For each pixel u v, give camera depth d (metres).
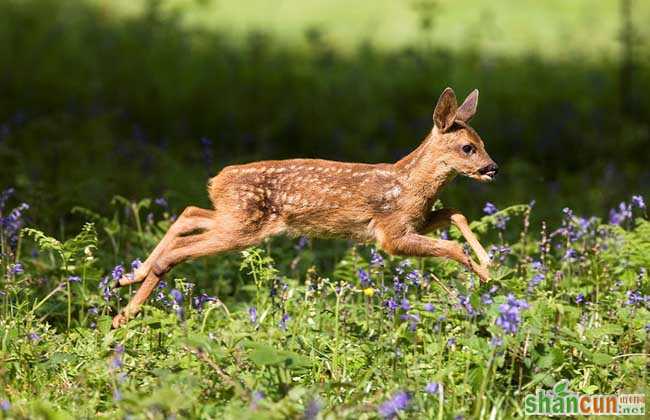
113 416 8.99
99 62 24.12
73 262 12.42
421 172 11.88
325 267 13.73
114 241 13.42
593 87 24.06
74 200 14.92
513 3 34.28
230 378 9.27
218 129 21.42
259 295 11.61
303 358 9.41
